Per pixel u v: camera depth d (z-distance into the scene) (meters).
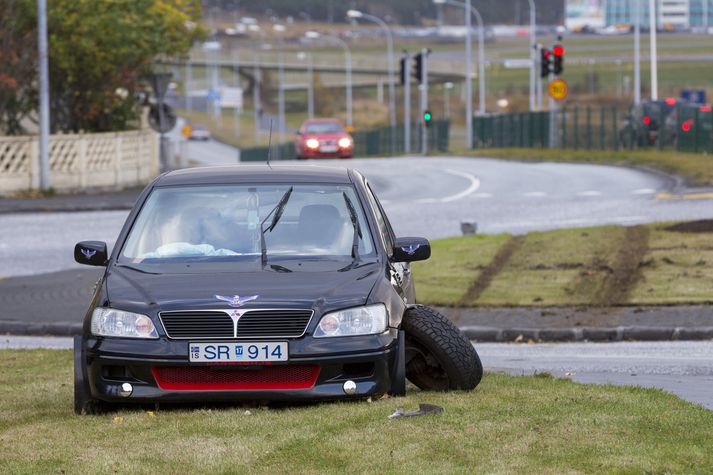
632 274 59.41
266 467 21.02
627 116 182.38
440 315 28.86
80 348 27.27
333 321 26.16
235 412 25.44
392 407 25.23
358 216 29.53
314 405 26.31
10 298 59.56
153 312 26.14
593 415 24.62
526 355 44.34
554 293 56.41
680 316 50.81
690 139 156.12
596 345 47.34
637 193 103.56
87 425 25.03
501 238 71.75
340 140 185.62
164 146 112.50
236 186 30.19
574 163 156.50
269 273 27.52
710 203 90.69
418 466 20.81
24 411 28.20
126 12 128.00
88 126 131.75
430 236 79.19
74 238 83.69
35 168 112.75
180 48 145.00
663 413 24.92
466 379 28.09
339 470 20.75
